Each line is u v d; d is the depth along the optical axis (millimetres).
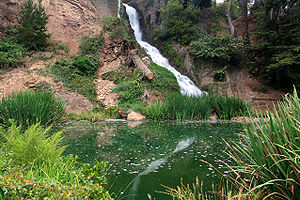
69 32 13484
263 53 13672
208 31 22516
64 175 1425
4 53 9516
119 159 2672
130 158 2707
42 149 1678
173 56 19234
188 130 5336
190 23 20172
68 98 8812
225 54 15953
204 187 1772
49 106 6148
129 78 12523
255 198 1260
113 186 1813
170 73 15281
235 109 8273
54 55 11391
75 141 3777
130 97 10836
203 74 16906
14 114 5230
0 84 8109
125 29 17000
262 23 15469
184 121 7586
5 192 851
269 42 13492
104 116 8414
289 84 13414
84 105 9055
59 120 6629
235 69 16625
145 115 8664
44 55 10969
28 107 5453
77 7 15219
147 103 10789
